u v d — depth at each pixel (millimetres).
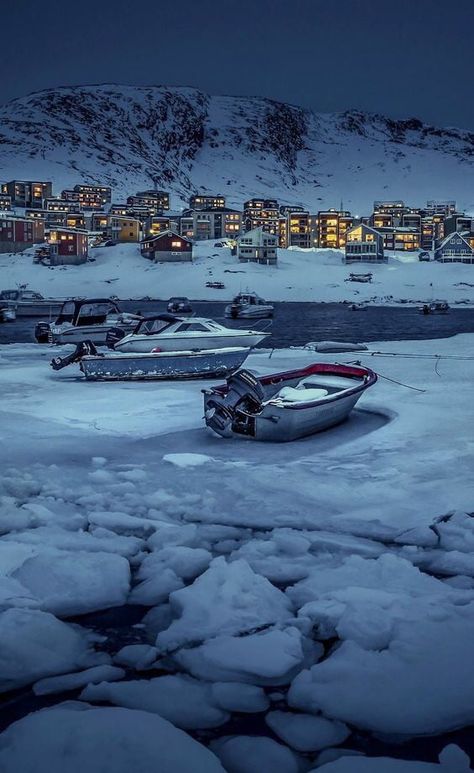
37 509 6148
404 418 10289
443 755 2883
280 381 11031
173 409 11539
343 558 5168
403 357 20234
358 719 3191
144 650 3896
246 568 4738
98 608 4473
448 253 117625
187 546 5492
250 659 3676
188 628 4062
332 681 3451
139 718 3094
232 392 9086
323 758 2971
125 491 6859
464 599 4328
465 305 86125
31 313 57469
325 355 21188
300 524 5910
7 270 108875
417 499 6531
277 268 110688
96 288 100125
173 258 113062
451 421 10039
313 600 4434
